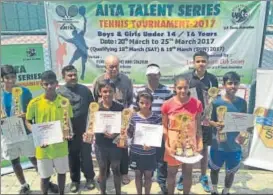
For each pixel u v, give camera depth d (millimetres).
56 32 5594
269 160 5633
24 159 5773
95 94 4941
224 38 5512
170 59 5609
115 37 5559
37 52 5570
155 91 4699
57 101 4469
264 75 5488
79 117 4785
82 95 4797
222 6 5383
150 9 5418
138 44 5566
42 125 4391
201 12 5414
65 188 5129
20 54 5445
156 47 5566
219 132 4516
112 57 4852
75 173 4992
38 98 4453
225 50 5555
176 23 5457
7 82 4719
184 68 5629
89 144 4922
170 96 4676
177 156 4246
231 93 4457
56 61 5699
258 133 5668
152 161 4410
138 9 5430
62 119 4492
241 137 4508
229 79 4402
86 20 5516
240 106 4496
